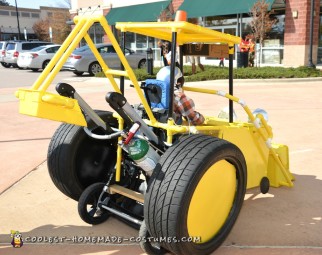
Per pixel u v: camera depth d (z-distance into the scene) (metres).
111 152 4.23
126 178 3.92
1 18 69.62
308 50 20.09
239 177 3.45
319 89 13.28
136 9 27.98
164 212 2.91
